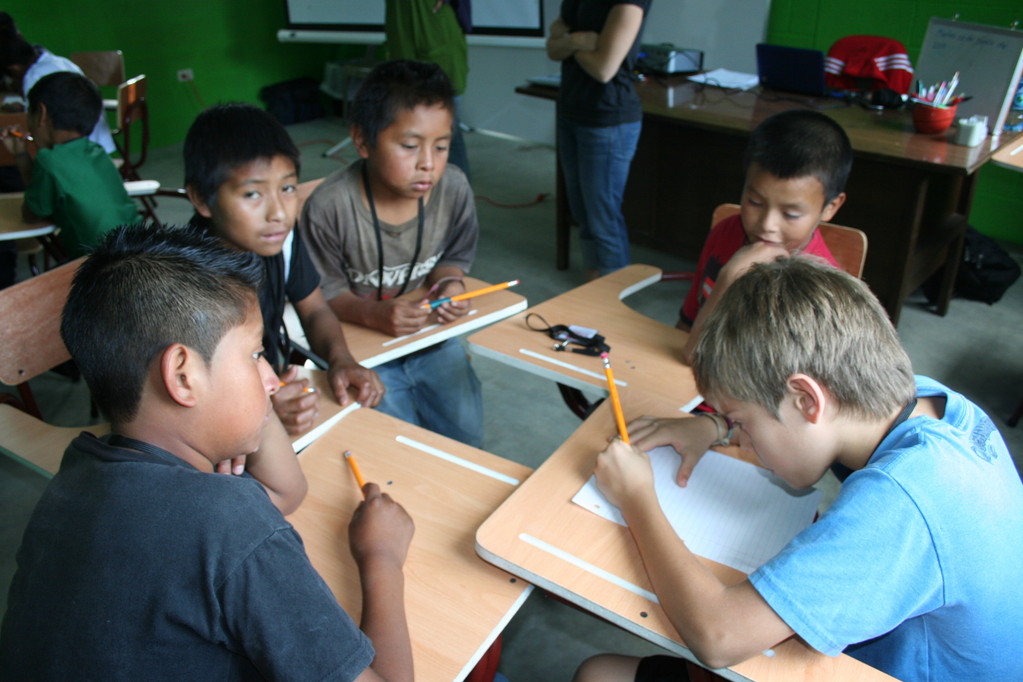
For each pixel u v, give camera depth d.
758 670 0.82
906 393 0.84
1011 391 2.63
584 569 0.94
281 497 1.06
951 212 3.05
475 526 1.06
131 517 0.63
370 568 0.93
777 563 0.79
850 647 0.94
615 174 3.03
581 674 1.16
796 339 0.81
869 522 0.77
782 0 4.15
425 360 1.95
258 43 6.11
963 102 2.80
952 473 0.79
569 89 2.98
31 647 0.64
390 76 1.54
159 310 0.68
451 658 0.87
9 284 3.12
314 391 1.30
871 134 2.79
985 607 0.82
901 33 3.83
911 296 3.34
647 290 3.44
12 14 4.80
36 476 2.28
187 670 0.64
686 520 1.02
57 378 2.77
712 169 3.38
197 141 1.29
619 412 1.14
